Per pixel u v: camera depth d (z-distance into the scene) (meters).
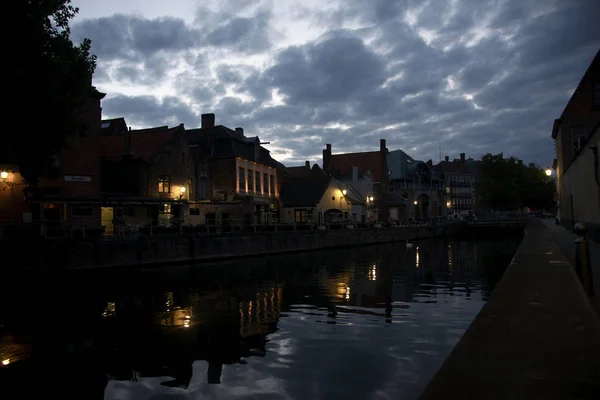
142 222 34.00
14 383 8.41
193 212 38.62
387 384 7.87
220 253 32.53
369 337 10.90
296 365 9.01
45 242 22.64
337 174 74.94
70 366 9.33
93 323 13.09
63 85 17.12
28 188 26.19
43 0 15.66
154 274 24.86
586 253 8.18
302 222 51.16
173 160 37.41
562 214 41.41
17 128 16.58
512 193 74.25
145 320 13.41
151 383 8.34
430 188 93.88
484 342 5.04
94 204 28.34
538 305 7.01
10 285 20.72
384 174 78.75
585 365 4.27
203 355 9.88
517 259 13.79
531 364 4.31
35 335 11.77
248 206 41.31
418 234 63.81
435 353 9.54
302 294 17.86
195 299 16.92
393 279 22.45
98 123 31.11
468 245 51.62
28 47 15.00
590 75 38.84
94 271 24.64
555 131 44.75
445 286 19.89
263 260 33.22
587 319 6.07
